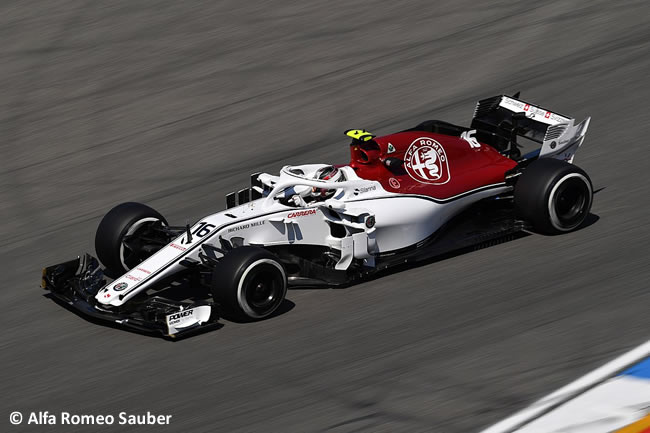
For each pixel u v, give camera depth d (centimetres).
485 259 3494
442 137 3728
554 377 2616
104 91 6262
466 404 2527
